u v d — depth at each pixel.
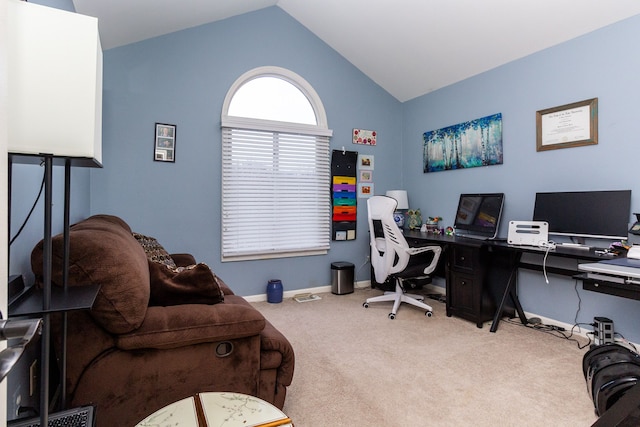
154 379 1.22
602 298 2.47
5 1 0.63
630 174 2.33
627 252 2.06
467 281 2.88
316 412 1.61
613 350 1.58
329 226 3.97
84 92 0.88
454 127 3.68
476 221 3.35
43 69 0.83
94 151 0.92
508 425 1.52
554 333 2.63
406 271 3.05
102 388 1.16
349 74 4.07
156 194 3.12
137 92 3.03
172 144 3.17
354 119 4.11
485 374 1.98
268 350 1.45
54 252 1.08
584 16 2.45
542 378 1.93
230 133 3.42
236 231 3.46
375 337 2.55
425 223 4.06
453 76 3.62
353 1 3.20
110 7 2.32
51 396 1.42
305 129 3.75
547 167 2.83
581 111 2.59
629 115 2.33
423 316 3.04
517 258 2.76
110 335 1.18
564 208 2.61
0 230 0.59
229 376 1.33
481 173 3.42
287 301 3.54
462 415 1.59
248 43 3.51
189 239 3.26
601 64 2.47
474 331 2.67
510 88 3.12
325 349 2.33
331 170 3.96
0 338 0.48
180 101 3.20
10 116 0.80
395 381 1.90
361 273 4.17
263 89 3.67
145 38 3.04
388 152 4.33
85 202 2.68
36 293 1.02
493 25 2.84
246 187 3.51
